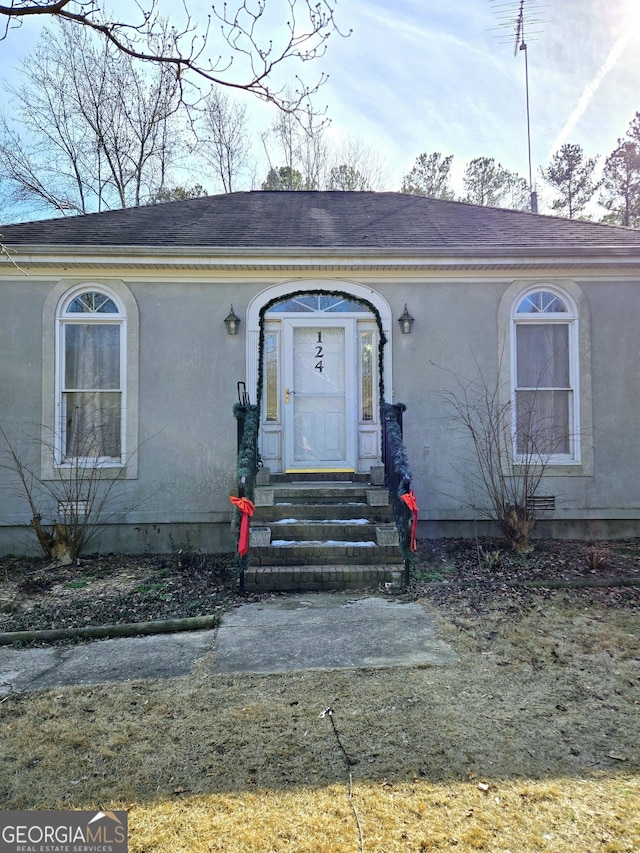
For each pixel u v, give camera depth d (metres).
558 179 25.33
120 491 7.26
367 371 7.72
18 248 6.96
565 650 3.93
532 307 7.64
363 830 2.18
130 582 5.89
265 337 7.64
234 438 7.40
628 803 2.32
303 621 4.62
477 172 25.77
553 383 7.62
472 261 7.41
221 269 7.40
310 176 21.47
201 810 2.33
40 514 7.12
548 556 6.56
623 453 7.50
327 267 7.43
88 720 3.10
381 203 10.16
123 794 2.44
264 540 5.80
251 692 3.39
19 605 5.21
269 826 2.22
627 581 5.47
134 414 7.30
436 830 2.18
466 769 2.57
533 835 2.14
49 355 7.22
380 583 5.52
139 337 7.35
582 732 2.87
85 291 7.38
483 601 5.03
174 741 2.86
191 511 7.31
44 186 19.02
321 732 2.91
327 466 7.58
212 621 4.62
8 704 3.33
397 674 3.58
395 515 6.18
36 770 2.63
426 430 7.50
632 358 7.55
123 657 4.02
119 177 18.97
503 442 7.43
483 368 7.56
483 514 7.42
